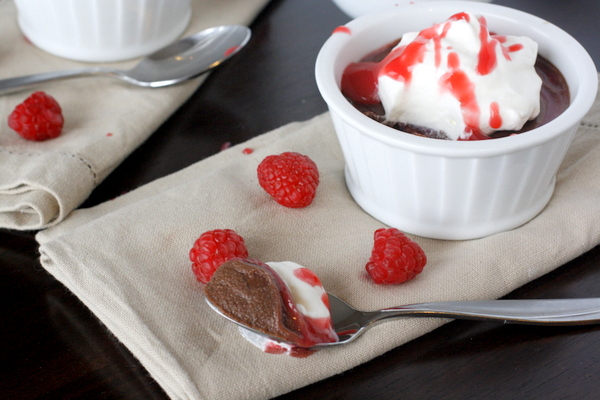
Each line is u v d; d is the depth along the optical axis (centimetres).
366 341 38
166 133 48
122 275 40
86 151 45
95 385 38
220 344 38
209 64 49
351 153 41
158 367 38
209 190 43
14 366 38
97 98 49
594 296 40
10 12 54
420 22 45
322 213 42
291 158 42
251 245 41
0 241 43
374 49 45
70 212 43
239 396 37
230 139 47
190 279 40
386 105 41
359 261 41
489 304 39
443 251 41
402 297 39
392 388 38
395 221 42
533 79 41
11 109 48
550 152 39
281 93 50
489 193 40
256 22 55
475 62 40
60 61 51
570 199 42
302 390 38
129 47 51
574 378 37
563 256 40
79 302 41
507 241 41
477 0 49
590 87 40
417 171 40
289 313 38
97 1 48
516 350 38
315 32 54
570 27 53
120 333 39
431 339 39
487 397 37
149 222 41
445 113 41
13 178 44
